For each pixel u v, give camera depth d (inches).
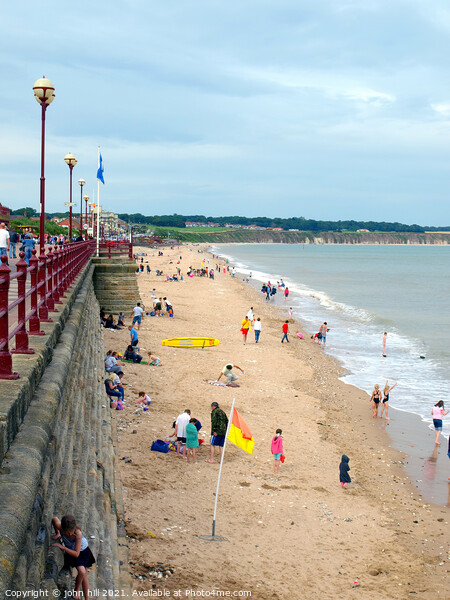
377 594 436.1
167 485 566.6
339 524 553.6
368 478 685.3
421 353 1476.4
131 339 1191.6
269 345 1464.1
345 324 1969.7
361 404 1011.9
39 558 194.5
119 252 1694.1
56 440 276.4
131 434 683.4
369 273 5044.3
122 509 476.7
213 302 2290.8
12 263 976.3
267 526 525.7
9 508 163.2
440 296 3024.1
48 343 344.2
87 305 947.3
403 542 530.9
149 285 2797.7
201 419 796.6
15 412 217.0
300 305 2491.4
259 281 3853.3
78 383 471.2
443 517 593.6
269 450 730.2
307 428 843.4
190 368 1103.0
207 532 490.6
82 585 236.4
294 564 465.4
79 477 339.0
